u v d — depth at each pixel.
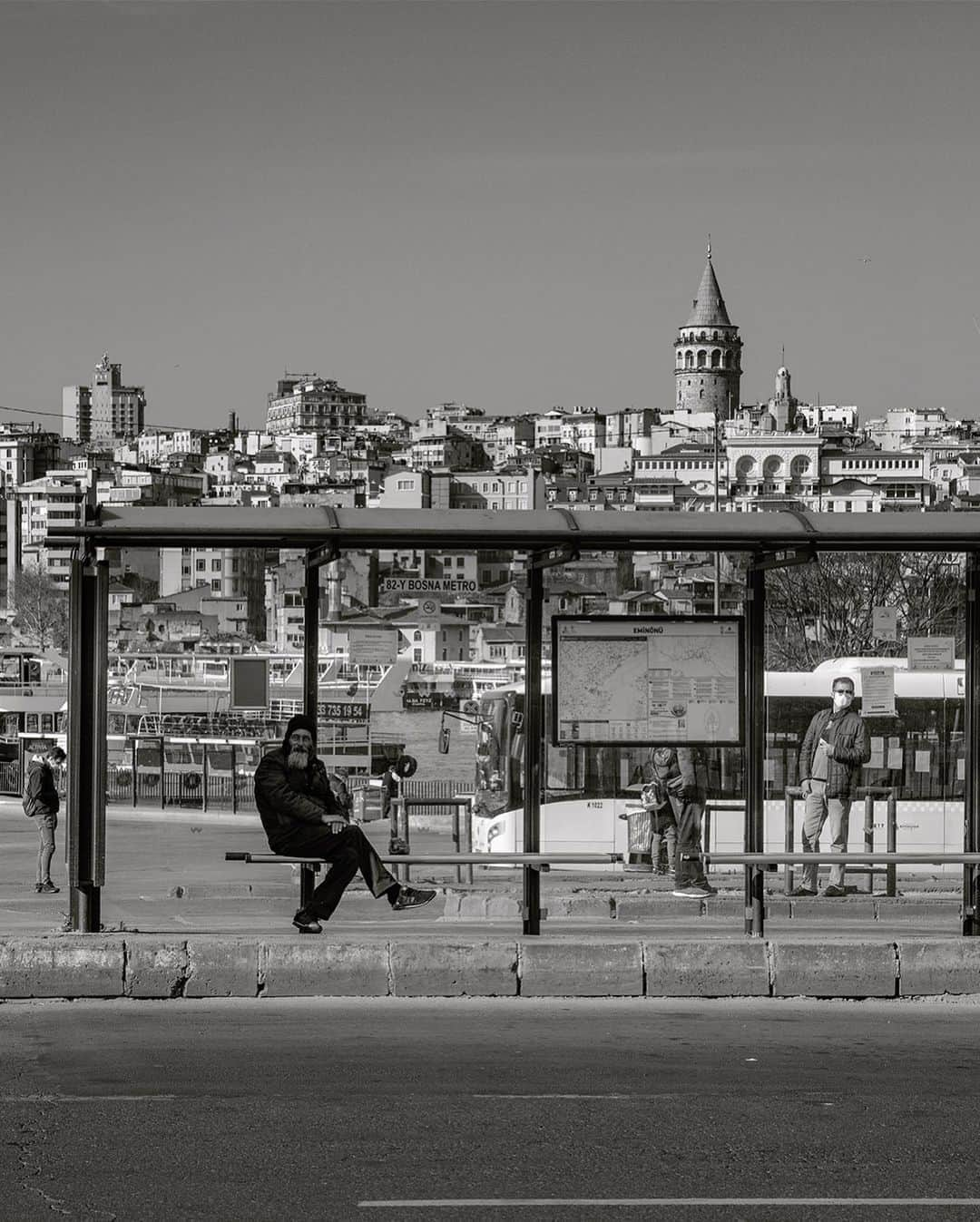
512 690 36.50
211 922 22.42
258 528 16.70
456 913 24.89
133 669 138.88
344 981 16.81
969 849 18.36
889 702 32.22
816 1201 10.21
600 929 21.00
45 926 22.16
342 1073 13.38
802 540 17.38
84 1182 10.41
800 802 34.31
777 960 17.22
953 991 17.25
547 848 35.25
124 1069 13.45
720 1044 14.79
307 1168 10.77
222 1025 15.31
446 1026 15.44
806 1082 13.32
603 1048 14.55
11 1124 11.71
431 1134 11.59
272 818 18.06
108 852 39.91
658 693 18.48
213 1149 11.15
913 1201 10.23
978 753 18.34
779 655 98.69
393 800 33.62
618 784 35.12
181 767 66.38
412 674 173.38
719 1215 9.95
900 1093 12.99
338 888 18.03
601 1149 11.29
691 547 17.70
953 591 99.44
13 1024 15.27
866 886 27.83
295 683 122.50
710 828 34.16
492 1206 10.04
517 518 17.31
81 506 16.53
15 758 75.56
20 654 198.12
